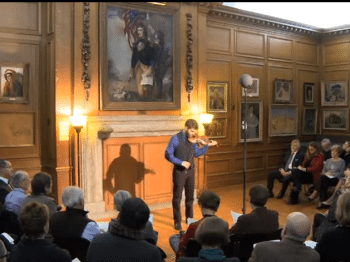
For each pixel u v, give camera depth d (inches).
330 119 446.0
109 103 279.1
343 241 105.2
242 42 387.2
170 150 235.5
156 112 302.5
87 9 266.4
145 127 287.7
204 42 328.2
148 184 296.4
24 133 271.0
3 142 262.7
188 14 313.9
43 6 272.7
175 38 308.7
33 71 272.4
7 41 261.1
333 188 289.1
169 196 307.4
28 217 89.3
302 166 315.3
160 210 289.0
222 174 378.9
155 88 301.0
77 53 266.2
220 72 371.6
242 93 389.4
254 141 399.5
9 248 113.3
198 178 323.9
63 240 119.0
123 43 283.7
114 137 278.5
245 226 132.6
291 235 96.1
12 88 263.1
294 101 435.5
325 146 343.0
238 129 388.2
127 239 88.4
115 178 281.3
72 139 266.7
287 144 428.5
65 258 90.3
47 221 92.5
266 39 407.5
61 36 260.1
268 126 412.8
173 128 302.7
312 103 453.1
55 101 260.7
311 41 451.5
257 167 409.1
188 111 319.9
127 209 88.8
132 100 290.2
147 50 295.0
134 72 289.9
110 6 275.9
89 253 89.0
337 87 438.3
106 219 264.8
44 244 90.1
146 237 119.8
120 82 284.0
